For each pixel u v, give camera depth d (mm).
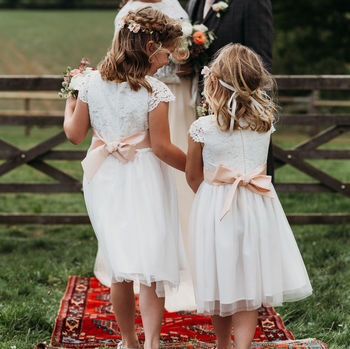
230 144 2635
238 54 2656
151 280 2562
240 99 2631
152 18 2711
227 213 2598
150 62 2725
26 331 3258
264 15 3471
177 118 3678
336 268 4387
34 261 4566
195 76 3652
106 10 33156
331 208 6590
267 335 3213
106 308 3633
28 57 23688
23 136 12250
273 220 2654
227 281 2547
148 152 2754
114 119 2721
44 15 30906
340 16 16594
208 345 3008
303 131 13758
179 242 2918
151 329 2674
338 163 9820
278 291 2584
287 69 17125
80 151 5355
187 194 3678
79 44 25625
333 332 3270
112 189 2691
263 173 2723
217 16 3537
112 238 2619
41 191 5379
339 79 5215
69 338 3154
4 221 5406
